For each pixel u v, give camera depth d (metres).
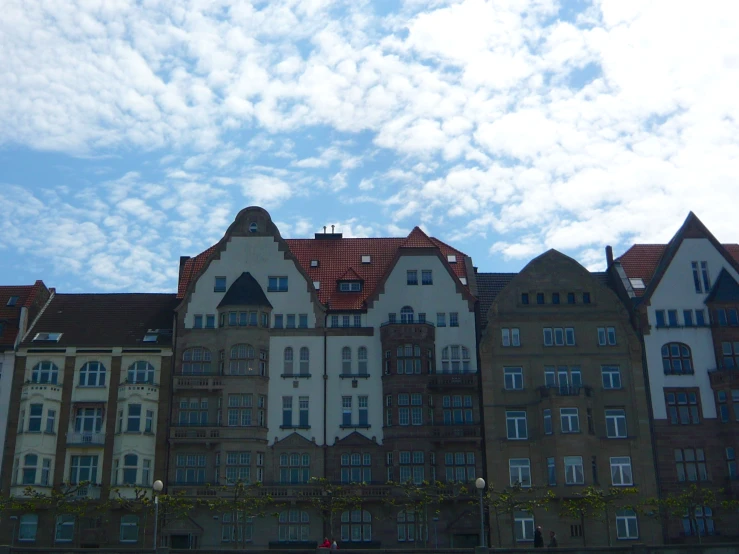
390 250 69.81
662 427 59.94
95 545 57.16
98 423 60.16
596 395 60.75
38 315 65.38
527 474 59.22
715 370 61.00
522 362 61.62
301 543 57.75
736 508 57.81
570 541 57.31
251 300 62.50
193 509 57.91
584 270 63.91
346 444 59.94
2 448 58.75
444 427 59.72
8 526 57.06
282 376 61.62
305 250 69.81
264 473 59.47
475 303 63.66
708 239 64.69
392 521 58.19
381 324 63.00
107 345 61.94
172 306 67.00
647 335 62.22
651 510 57.69
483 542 47.00
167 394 60.72
